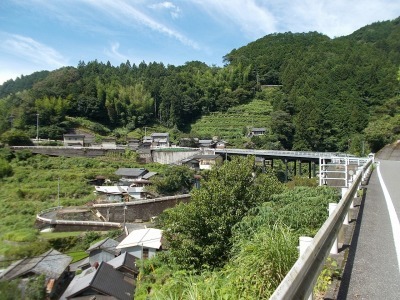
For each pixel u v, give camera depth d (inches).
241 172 459.5
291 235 179.9
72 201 1422.2
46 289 612.4
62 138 2588.6
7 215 1264.8
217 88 3811.5
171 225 441.1
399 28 4879.4
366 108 2630.4
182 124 3410.4
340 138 2482.8
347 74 3036.4
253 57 4822.8
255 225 332.5
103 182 1731.1
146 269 541.3
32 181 1619.1
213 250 374.9
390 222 249.4
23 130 2524.6
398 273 152.7
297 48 4517.7
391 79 2773.1
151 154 2293.3
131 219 1298.0
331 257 171.0
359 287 137.9
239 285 156.8
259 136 2613.2
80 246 1056.8
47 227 1155.9
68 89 3289.9
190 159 2014.0
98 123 3122.5
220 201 421.1
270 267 152.6
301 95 3058.6
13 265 684.1
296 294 83.4
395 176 615.5
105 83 3698.3
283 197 376.8
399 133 1940.2
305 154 1601.9
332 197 342.6
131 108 3304.6
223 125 3218.5
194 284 169.0
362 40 4904.0
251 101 3747.5
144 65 4756.4
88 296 575.5
